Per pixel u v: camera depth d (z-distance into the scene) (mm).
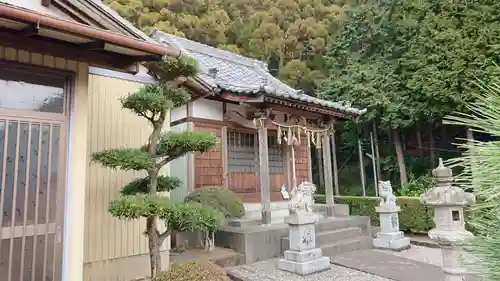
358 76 11734
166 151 3729
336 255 6262
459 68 9211
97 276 4566
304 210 5402
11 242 3064
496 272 1104
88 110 4715
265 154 7059
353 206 10273
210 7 14984
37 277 3170
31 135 3254
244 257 5719
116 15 4195
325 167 8516
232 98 6836
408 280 4734
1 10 2533
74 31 2904
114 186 4867
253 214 7312
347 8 14922
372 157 12695
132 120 5172
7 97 3146
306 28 15062
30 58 3277
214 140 3768
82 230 3482
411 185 10977
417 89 10195
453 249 2734
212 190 6207
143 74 5266
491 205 1083
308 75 14516
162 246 5066
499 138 1146
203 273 3535
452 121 1182
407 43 11234
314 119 8633
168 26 12828
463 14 9875
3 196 3053
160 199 3396
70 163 3445
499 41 8867
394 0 11844
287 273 5164
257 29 15375
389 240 6895
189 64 3746
